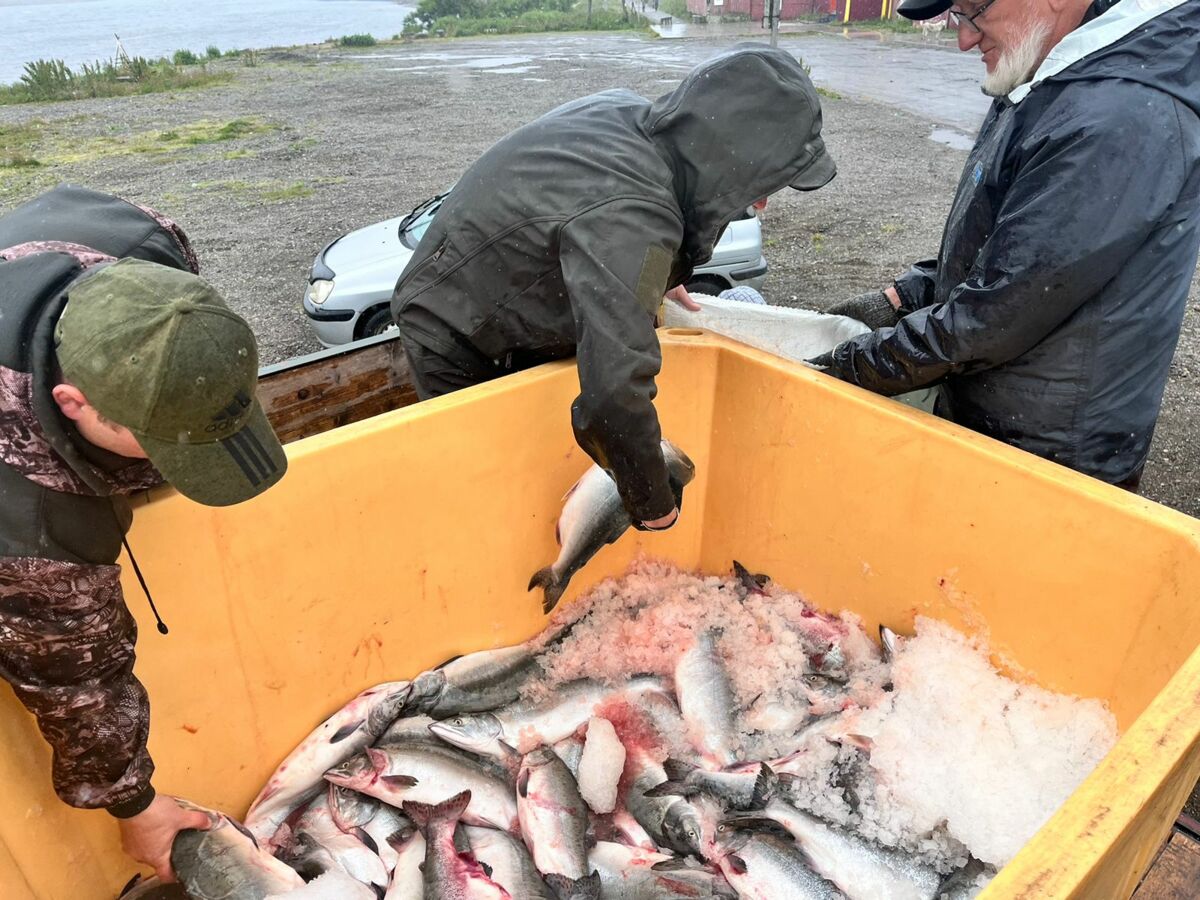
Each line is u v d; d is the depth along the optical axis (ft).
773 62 6.17
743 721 7.48
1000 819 5.97
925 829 6.22
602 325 5.68
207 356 3.65
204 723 6.14
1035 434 6.91
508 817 6.80
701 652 7.95
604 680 7.84
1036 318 6.15
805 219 31.53
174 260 5.24
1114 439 6.81
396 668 7.32
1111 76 5.84
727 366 8.09
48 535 4.03
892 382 7.15
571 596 8.54
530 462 7.50
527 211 6.40
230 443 3.97
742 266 18.89
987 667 6.70
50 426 3.82
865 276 25.00
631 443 5.93
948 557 6.79
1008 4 6.34
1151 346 6.51
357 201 36.22
